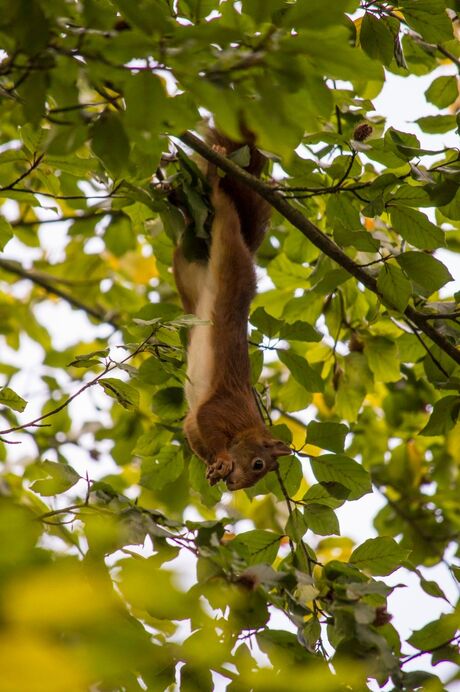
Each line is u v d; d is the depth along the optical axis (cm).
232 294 1265
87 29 609
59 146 663
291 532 941
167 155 1213
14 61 689
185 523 829
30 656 240
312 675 376
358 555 870
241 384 1246
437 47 1280
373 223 1490
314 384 1175
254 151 1284
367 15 1060
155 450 1208
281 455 1090
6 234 1135
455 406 1099
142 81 546
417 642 845
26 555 288
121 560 688
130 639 269
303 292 1402
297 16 530
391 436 1798
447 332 1129
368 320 1339
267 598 741
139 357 1689
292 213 1112
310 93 590
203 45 541
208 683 726
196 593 586
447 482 1734
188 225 1218
